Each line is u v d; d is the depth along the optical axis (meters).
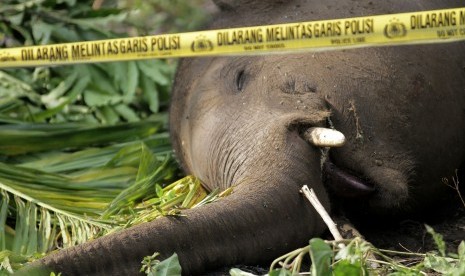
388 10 10.41
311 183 8.69
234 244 8.10
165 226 7.88
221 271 8.08
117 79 14.63
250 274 7.50
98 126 13.20
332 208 9.43
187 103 10.93
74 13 15.16
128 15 15.52
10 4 15.12
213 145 9.71
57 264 7.55
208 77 10.45
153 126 13.51
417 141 10.12
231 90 10.09
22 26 14.95
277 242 8.31
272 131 9.00
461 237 10.22
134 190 10.75
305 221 8.49
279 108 9.52
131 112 14.39
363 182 9.59
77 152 12.55
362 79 9.89
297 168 8.67
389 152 9.84
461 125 10.68
